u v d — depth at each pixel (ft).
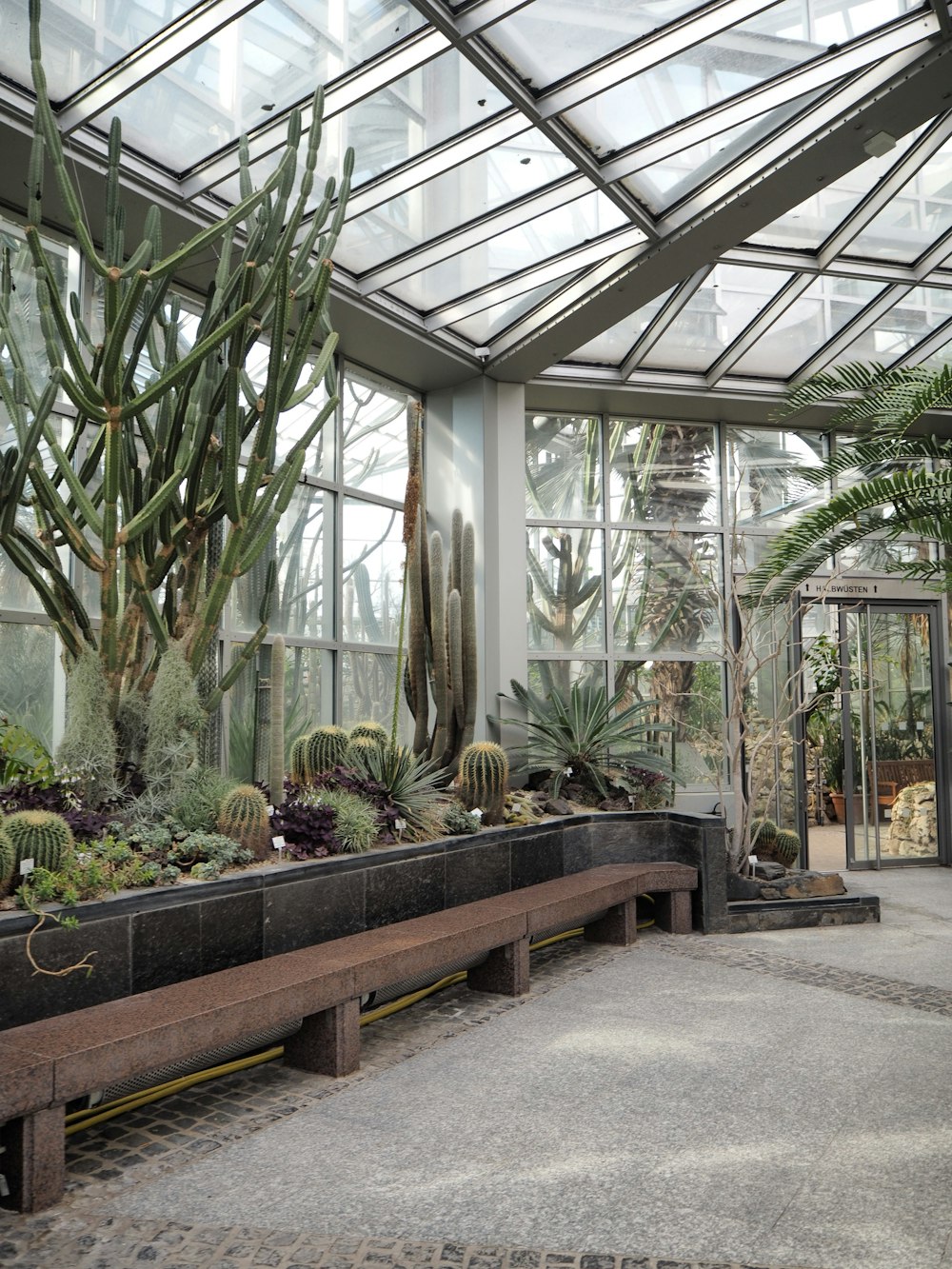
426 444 31.58
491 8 16.85
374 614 29.84
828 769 38.63
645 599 33.88
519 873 21.30
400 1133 11.38
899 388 23.95
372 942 14.98
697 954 20.38
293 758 21.79
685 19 17.67
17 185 18.81
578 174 21.80
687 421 34.91
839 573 25.35
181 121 18.51
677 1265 8.55
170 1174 10.31
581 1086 12.85
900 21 18.67
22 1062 9.52
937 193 24.00
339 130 19.74
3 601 19.10
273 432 15.92
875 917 23.61
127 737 16.51
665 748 33.12
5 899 12.21
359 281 24.99
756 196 22.13
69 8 15.60
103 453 17.03
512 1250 8.80
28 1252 8.73
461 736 24.40
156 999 11.89
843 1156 10.75
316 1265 8.54
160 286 15.40
